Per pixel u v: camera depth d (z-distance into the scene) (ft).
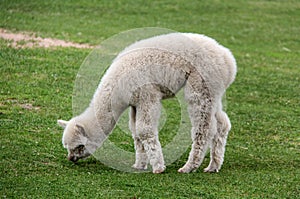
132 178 63.72
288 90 118.83
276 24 191.83
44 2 178.29
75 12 173.68
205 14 193.88
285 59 150.82
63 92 99.04
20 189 57.88
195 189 61.26
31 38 135.74
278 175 68.95
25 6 170.09
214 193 60.70
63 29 150.61
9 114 84.43
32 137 75.77
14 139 73.82
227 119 68.90
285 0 226.17
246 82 122.42
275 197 61.21
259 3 217.97
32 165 65.31
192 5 202.59
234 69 69.10
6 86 98.27
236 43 162.40
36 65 113.09
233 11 202.39
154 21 175.22
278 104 108.27
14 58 115.65
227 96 110.93
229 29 177.99
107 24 164.55
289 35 179.52
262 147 82.02
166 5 198.39
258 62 143.54
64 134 66.18
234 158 75.87
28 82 102.17
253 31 179.32
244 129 90.84
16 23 148.77
